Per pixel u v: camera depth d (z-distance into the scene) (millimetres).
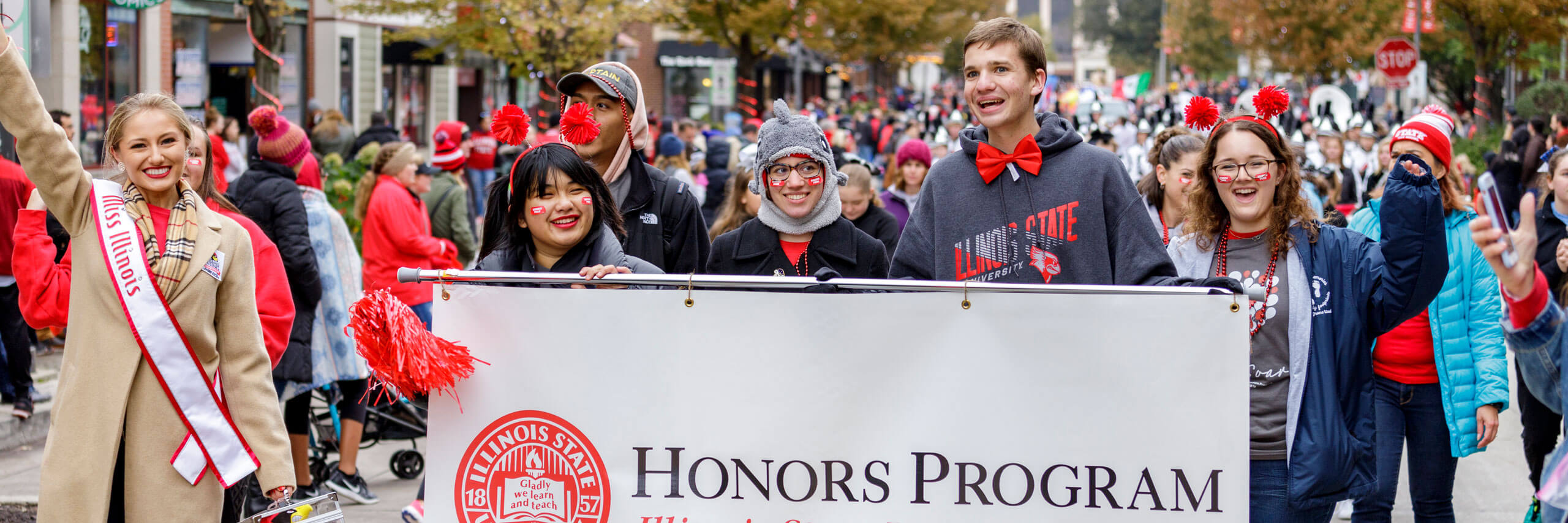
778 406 3258
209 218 3844
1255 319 3592
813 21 29281
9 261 7012
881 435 3236
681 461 3293
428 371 3182
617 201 4926
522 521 3350
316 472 6406
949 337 3201
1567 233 5297
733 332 3258
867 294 3215
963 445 3217
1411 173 3432
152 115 3738
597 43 20109
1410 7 24422
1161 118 26500
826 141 4891
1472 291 4586
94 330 3688
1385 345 4645
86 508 3652
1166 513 3186
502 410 3324
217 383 3805
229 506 4047
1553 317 2988
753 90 29109
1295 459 3473
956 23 40969
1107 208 3586
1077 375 3176
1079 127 19609
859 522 3266
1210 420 3150
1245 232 3756
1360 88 46156
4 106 3623
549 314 3299
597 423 3305
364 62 26172
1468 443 4562
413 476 6953
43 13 5879
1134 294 3143
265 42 16047
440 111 30141
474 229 15180
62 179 3703
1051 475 3201
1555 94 21844
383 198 6891
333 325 6137
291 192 5879
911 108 56344
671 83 42812
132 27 16984
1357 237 3621
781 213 4918
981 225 3670
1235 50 60469
